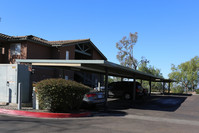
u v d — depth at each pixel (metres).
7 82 12.30
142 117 10.37
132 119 9.66
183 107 15.14
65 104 10.18
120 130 7.08
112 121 8.91
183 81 47.34
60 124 7.78
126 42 43.12
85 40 27.97
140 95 20.45
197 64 44.91
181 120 9.82
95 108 13.34
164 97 23.95
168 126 8.19
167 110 13.38
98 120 9.08
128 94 20.22
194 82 46.75
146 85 42.28
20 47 21.86
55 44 23.69
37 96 10.21
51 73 23.55
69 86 10.04
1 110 10.23
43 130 6.65
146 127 7.80
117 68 14.52
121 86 20.72
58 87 9.79
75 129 6.98
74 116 9.82
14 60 22.05
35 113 9.48
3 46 22.86
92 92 12.80
